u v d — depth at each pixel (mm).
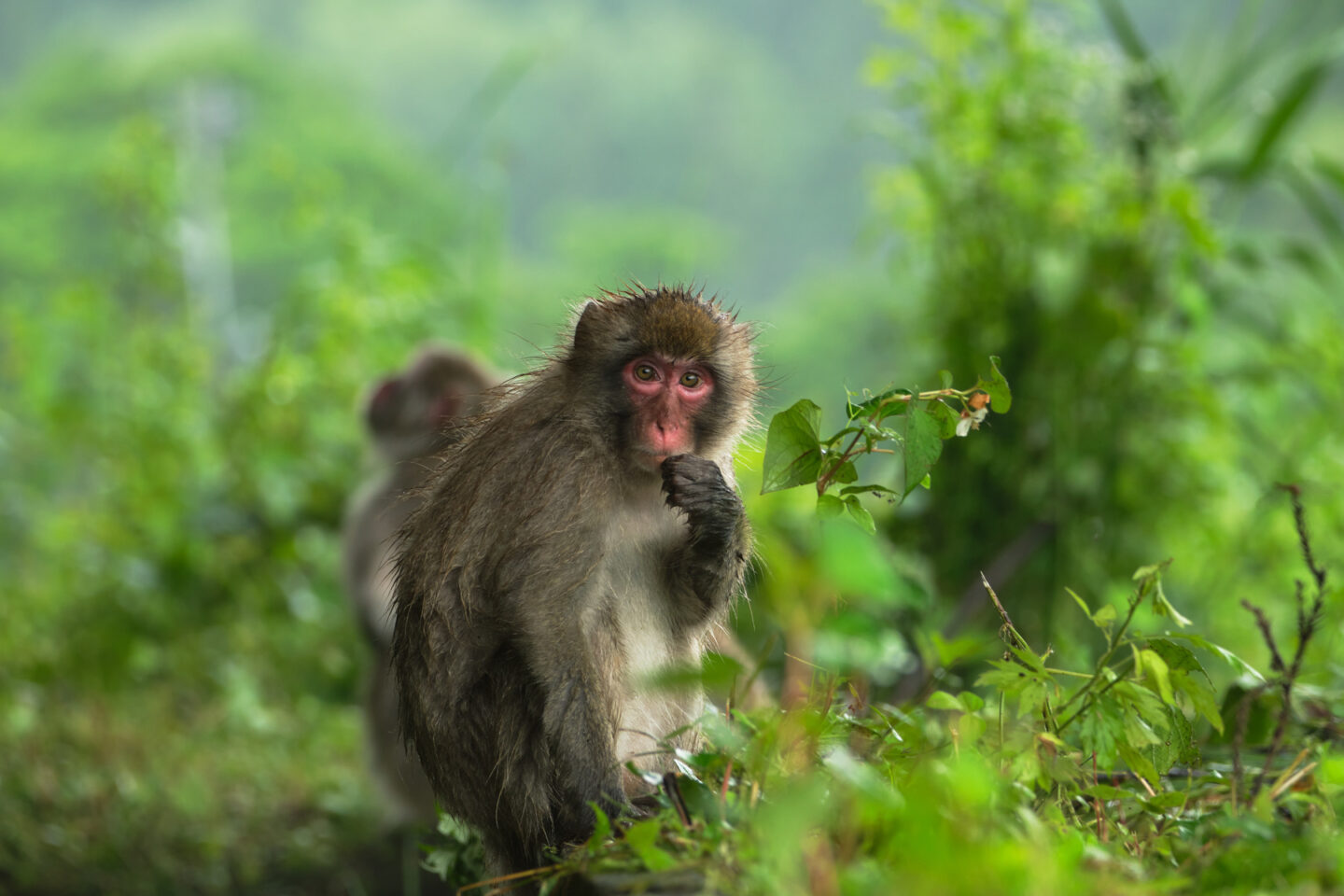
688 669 4793
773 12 69188
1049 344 11688
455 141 25984
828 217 62125
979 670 8531
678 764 5500
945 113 12391
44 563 16438
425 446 11883
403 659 6324
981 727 4988
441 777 6176
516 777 5957
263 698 15117
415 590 6242
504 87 18219
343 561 12320
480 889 6531
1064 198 12086
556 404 6426
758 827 4172
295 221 17719
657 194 63094
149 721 13984
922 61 12516
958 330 12172
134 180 18016
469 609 6062
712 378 6633
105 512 16422
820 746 5039
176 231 18281
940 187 12305
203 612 15336
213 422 16703
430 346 12484
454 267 18016
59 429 16578
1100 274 11711
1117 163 12211
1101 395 11789
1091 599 11398
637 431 6375
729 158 62781
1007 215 12227
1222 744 6516
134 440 16422
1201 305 11453
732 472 6984
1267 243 12203
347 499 15938
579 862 4758
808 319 38500
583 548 6098
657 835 4562
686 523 6645
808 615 5316
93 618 14617
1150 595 5500
